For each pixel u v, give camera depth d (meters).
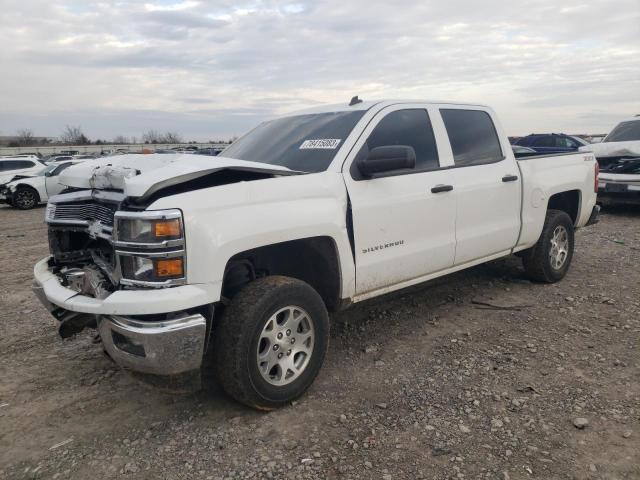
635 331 4.36
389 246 3.95
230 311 3.06
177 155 3.54
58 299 3.05
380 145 4.01
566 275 6.12
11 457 2.85
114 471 2.70
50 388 3.63
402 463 2.69
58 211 3.65
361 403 3.31
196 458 2.79
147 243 2.75
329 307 3.81
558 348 4.06
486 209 4.77
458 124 4.73
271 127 4.64
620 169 10.36
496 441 2.86
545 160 5.57
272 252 3.68
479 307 5.06
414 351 4.08
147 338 2.72
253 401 3.11
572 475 2.57
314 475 2.62
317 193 3.46
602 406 3.18
